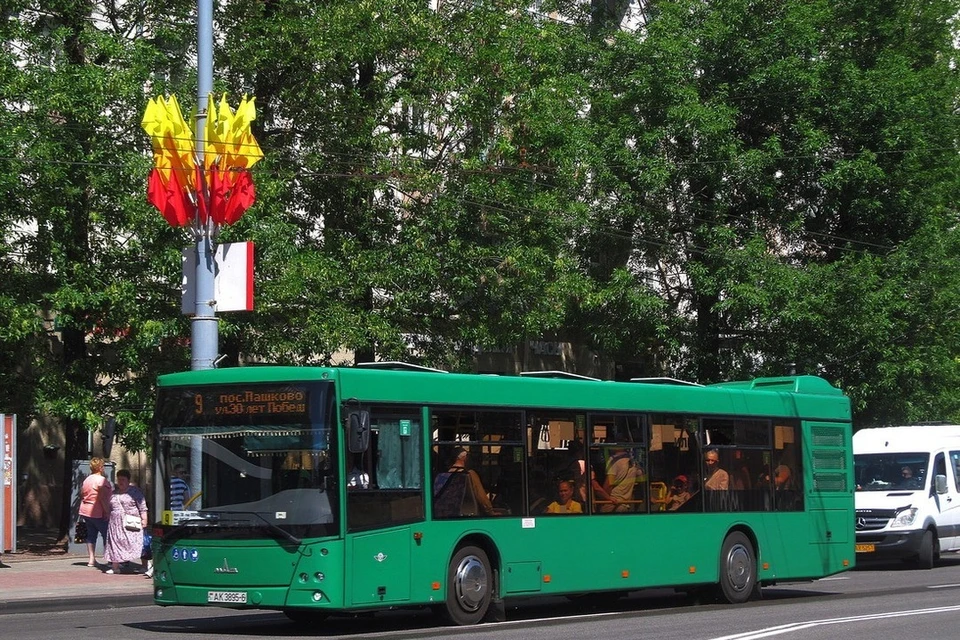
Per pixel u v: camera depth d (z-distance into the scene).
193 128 19.67
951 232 32.28
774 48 30.89
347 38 24.59
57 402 23.30
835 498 19.70
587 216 28.28
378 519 13.16
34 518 30.56
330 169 25.48
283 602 12.60
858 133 31.59
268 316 24.22
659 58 30.42
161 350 24.38
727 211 30.94
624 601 18.77
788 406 19.05
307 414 12.92
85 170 22.92
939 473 26.36
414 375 13.93
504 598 14.57
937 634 13.25
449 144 26.14
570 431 15.65
